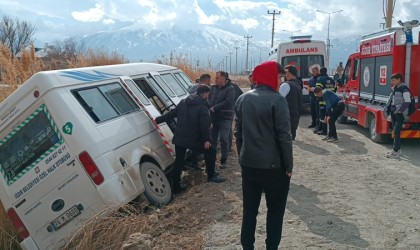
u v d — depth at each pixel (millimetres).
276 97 4078
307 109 18109
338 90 14055
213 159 7328
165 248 4762
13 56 9695
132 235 4938
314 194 6637
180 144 7082
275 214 4266
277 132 4051
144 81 8172
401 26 9664
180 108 7160
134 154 6137
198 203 6273
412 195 6492
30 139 5711
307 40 16875
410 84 9617
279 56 17047
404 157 9125
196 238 5004
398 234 4996
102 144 5598
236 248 4758
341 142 10922
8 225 6496
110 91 6562
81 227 5207
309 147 10375
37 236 5703
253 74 4277
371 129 11070
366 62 11594
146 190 6125
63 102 5535
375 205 6055
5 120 5801
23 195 5730
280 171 4129
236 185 7148
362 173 7836
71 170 5484
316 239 4898
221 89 8258
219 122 8312
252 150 4105
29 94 5641
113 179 5504
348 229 5176
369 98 11297
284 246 4730
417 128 9781
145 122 6871
